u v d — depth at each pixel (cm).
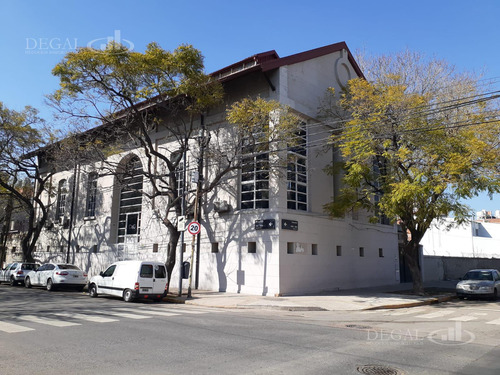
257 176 2038
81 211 3142
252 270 1920
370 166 1934
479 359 704
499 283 2070
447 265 3528
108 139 2394
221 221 2100
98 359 660
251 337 866
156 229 2444
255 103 1784
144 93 1783
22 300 1634
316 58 2320
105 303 1568
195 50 1798
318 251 2094
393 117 1775
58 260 3247
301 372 600
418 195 1711
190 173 2281
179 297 1758
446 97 1917
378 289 2281
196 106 1975
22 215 3772
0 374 570
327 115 2205
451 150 1697
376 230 2639
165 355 692
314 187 2186
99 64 1734
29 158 2952
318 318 1248
